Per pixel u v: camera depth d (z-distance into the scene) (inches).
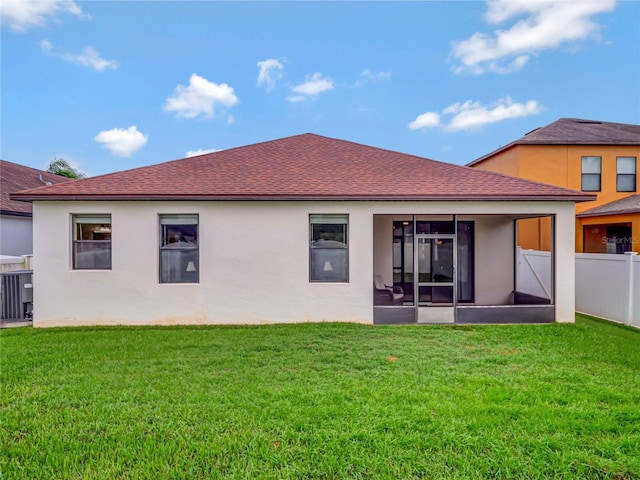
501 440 135.0
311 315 349.1
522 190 347.3
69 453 129.3
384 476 115.9
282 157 432.8
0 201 538.9
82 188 342.6
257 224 347.3
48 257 339.6
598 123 717.9
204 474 118.3
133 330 319.0
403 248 447.8
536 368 214.8
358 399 168.9
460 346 263.4
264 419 150.9
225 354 242.8
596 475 117.1
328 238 354.3
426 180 370.6
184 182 359.3
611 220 548.7
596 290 382.6
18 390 181.9
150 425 147.4
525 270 462.0
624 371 210.2
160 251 348.8
